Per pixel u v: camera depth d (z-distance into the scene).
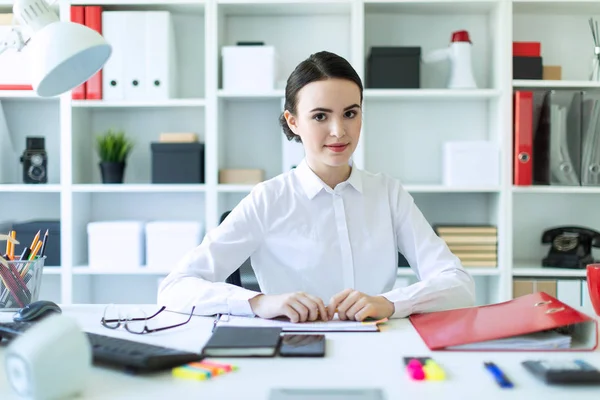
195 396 0.75
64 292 2.53
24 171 2.63
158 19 2.52
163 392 0.76
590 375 0.78
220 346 0.92
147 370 0.82
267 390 0.77
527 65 2.51
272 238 1.57
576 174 2.50
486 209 2.76
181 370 0.83
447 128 2.76
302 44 2.75
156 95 2.53
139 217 2.83
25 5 1.21
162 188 2.51
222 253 1.49
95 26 2.50
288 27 2.75
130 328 1.13
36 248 1.37
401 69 2.52
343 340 1.03
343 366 0.87
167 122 2.79
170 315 1.26
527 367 0.84
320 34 2.75
